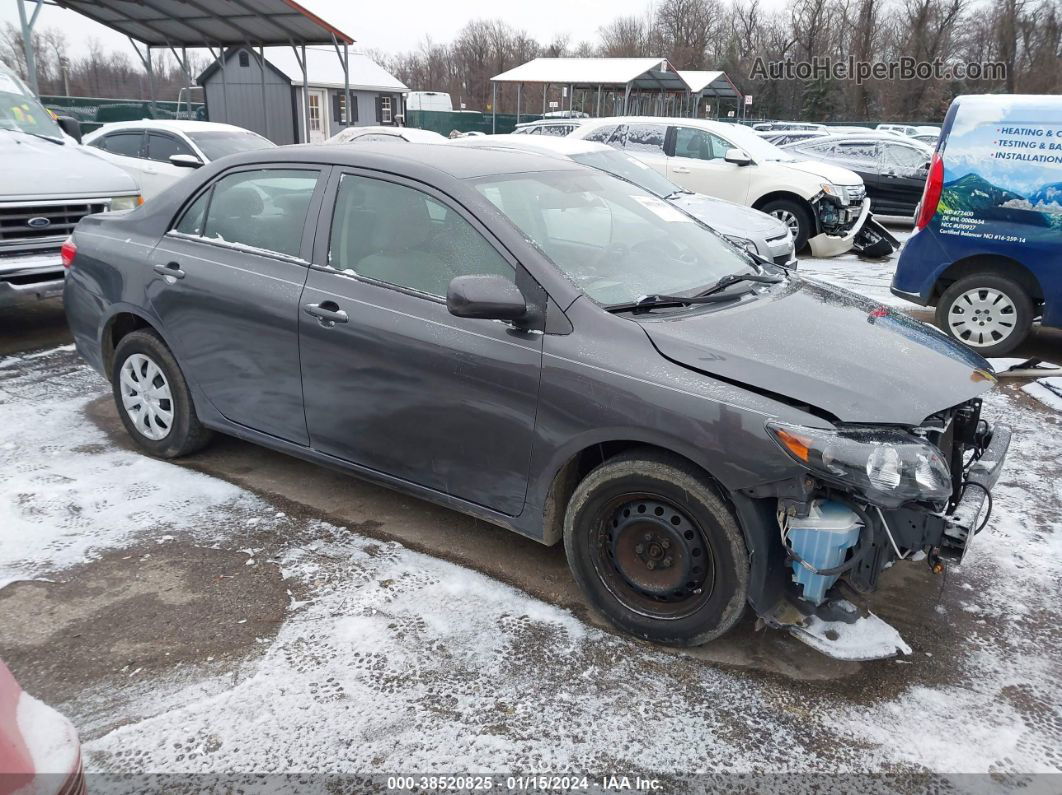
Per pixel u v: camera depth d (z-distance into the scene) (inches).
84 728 96.7
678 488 107.5
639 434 108.2
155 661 108.7
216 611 119.9
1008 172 246.2
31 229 247.6
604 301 118.9
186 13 679.7
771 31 2600.9
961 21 2197.3
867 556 105.3
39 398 207.9
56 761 54.8
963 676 111.3
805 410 101.7
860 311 134.0
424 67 3078.2
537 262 119.7
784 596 110.4
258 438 153.7
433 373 124.9
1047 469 179.3
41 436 182.5
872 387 105.4
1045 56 2084.2
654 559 113.3
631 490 112.0
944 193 258.2
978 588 133.5
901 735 99.7
